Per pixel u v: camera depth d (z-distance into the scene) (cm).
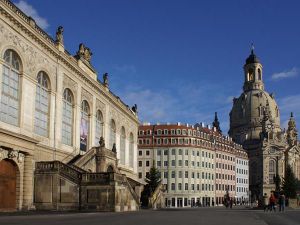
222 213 5450
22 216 3844
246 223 3341
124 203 5859
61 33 6706
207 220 3625
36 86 5947
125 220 3375
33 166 5553
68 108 7075
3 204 5044
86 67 7862
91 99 8031
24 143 5303
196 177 19038
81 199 5462
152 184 10988
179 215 4488
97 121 8488
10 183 5178
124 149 10575
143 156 18700
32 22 5753
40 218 3541
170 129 18838
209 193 19800
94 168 7106
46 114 6253
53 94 6412
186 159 18738
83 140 7656
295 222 3816
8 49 5231
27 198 5372
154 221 3303
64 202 5475
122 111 10244
